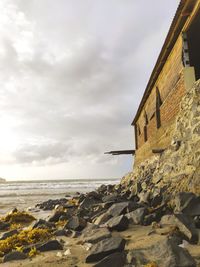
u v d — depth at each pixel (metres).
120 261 4.10
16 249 5.92
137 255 4.16
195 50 13.31
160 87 14.73
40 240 6.59
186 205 6.37
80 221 7.53
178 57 11.34
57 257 4.88
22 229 8.92
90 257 4.45
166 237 4.96
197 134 8.77
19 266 4.62
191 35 11.50
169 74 12.74
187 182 8.09
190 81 10.34
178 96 11.29
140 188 13.23
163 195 8.97
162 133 13.97
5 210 17.75
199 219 5.85
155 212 7.22
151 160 16.08
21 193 41.25
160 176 11.61
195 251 4.37
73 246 5.68
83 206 13.39
